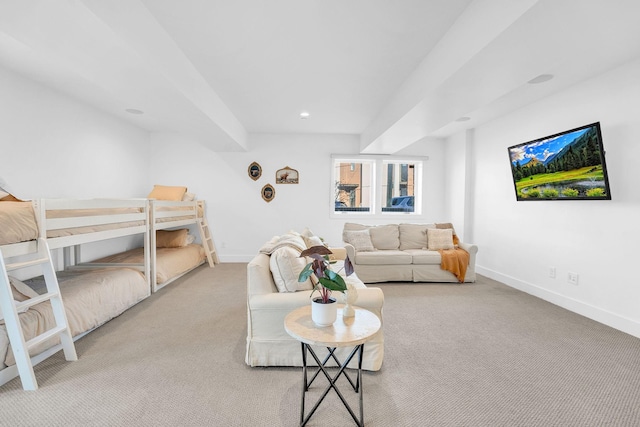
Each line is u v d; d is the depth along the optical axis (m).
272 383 2.07
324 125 5.42
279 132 6.00
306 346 1.75
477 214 5.34
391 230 5.16
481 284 4.59
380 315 2.24
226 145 5.39
